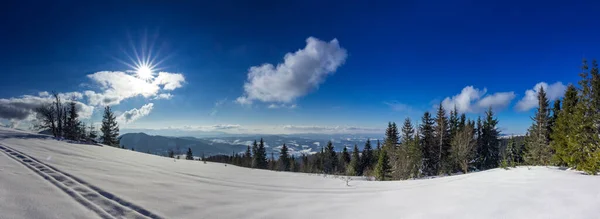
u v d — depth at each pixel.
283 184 10.51
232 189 8.48
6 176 5.87
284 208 6.55
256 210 6.25
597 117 11.07
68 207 4.67
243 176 12.34
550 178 8.46
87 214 4.53
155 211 5.25
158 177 8.73
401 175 30.03
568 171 10.55
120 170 8.86
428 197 7.25
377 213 6.05
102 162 10.02
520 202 5.97
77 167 8.08
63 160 9.02
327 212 6.26
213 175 11.28
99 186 6.22
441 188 8.38
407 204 6.68
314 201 7.41
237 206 6.47
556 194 6.40
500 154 43.31
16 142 13.62
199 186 8.27
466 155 32.06
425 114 37.44
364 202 7.25
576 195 6.18
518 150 41.19
